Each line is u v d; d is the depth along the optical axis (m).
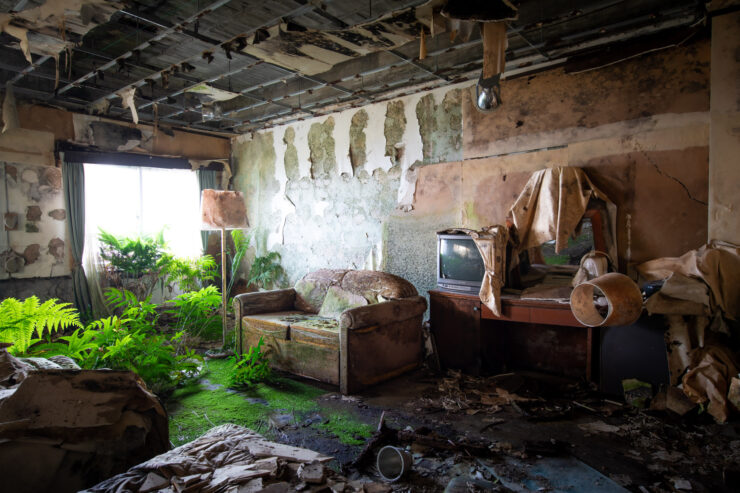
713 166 3.23
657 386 3.13
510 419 3.01
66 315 3.43
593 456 2.48
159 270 5.99
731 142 3.16
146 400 1.92
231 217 4.98
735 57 3.13
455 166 4.66
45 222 5.36
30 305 3.21
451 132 4.73
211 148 7.07
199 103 5.33
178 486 1.37
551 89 4.02
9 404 1.71
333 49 3.68
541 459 2.46
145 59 3.96
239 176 7.20
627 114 3.65
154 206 6.51
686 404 2.90
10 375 2.25
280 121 6.35
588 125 3.84
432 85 4.77
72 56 4.00
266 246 6.82
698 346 3.02
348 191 5.69
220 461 1.58
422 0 2.80
